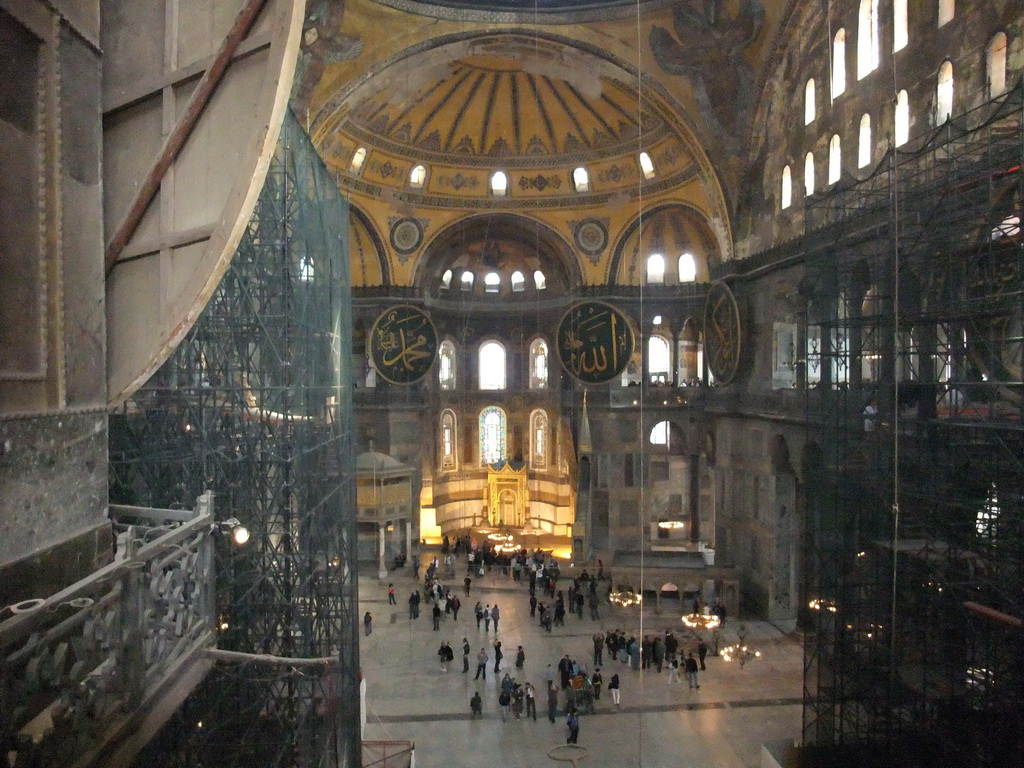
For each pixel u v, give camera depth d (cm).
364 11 2044
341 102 2173
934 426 1259
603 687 1928
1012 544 1130
